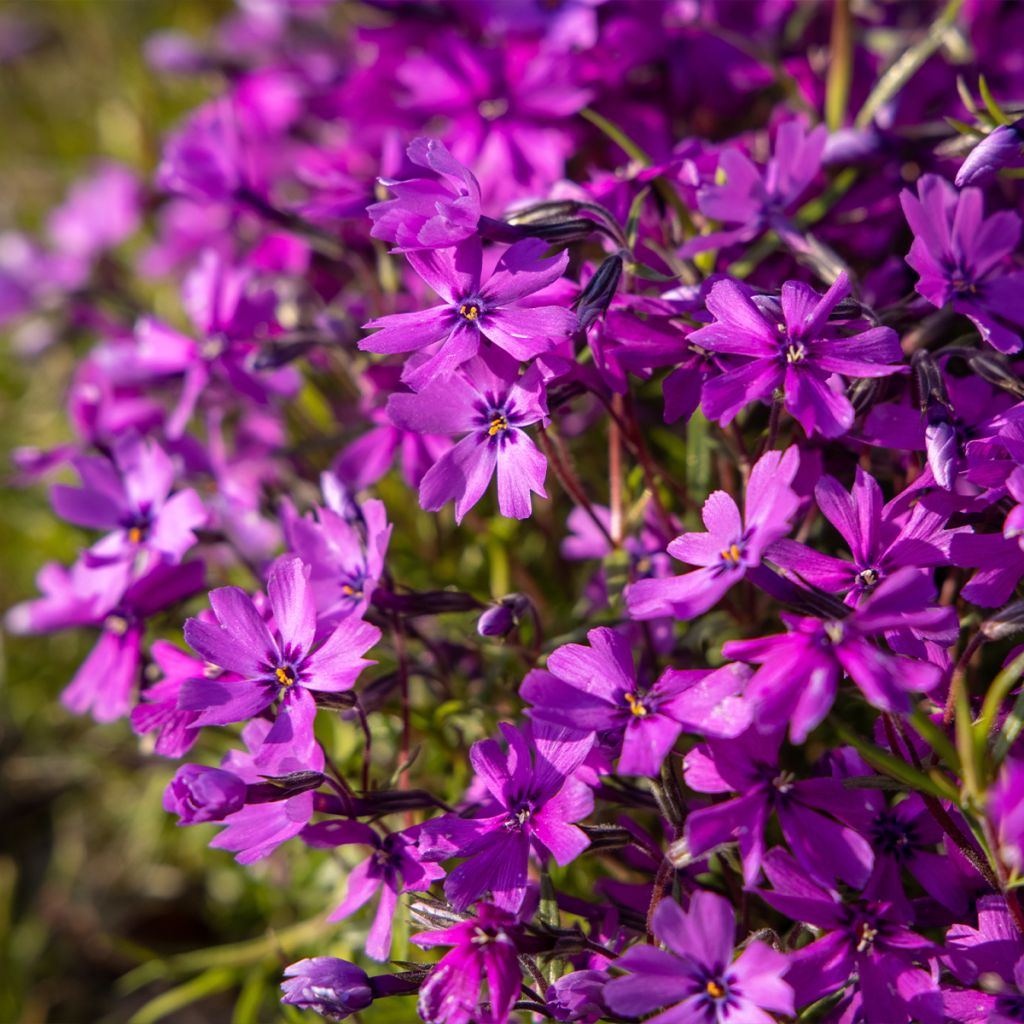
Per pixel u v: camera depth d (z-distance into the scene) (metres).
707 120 0.30
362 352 0.27
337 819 0.22
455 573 0.29
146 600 0.25
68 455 0.28
